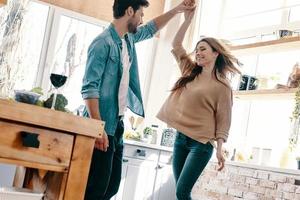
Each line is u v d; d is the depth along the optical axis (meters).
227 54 2.97
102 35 2.04
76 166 1.51
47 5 4.67
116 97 2.07
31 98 1.55
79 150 1.52
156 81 5.14
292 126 3.60
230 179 3.81
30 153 1.42
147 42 5.29
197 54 2.94
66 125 1.47
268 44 3.84
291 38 3.62
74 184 1.50
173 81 5.05
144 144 4.26
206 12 4.95
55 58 4.73
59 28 4.75
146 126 4.86
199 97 2.89
